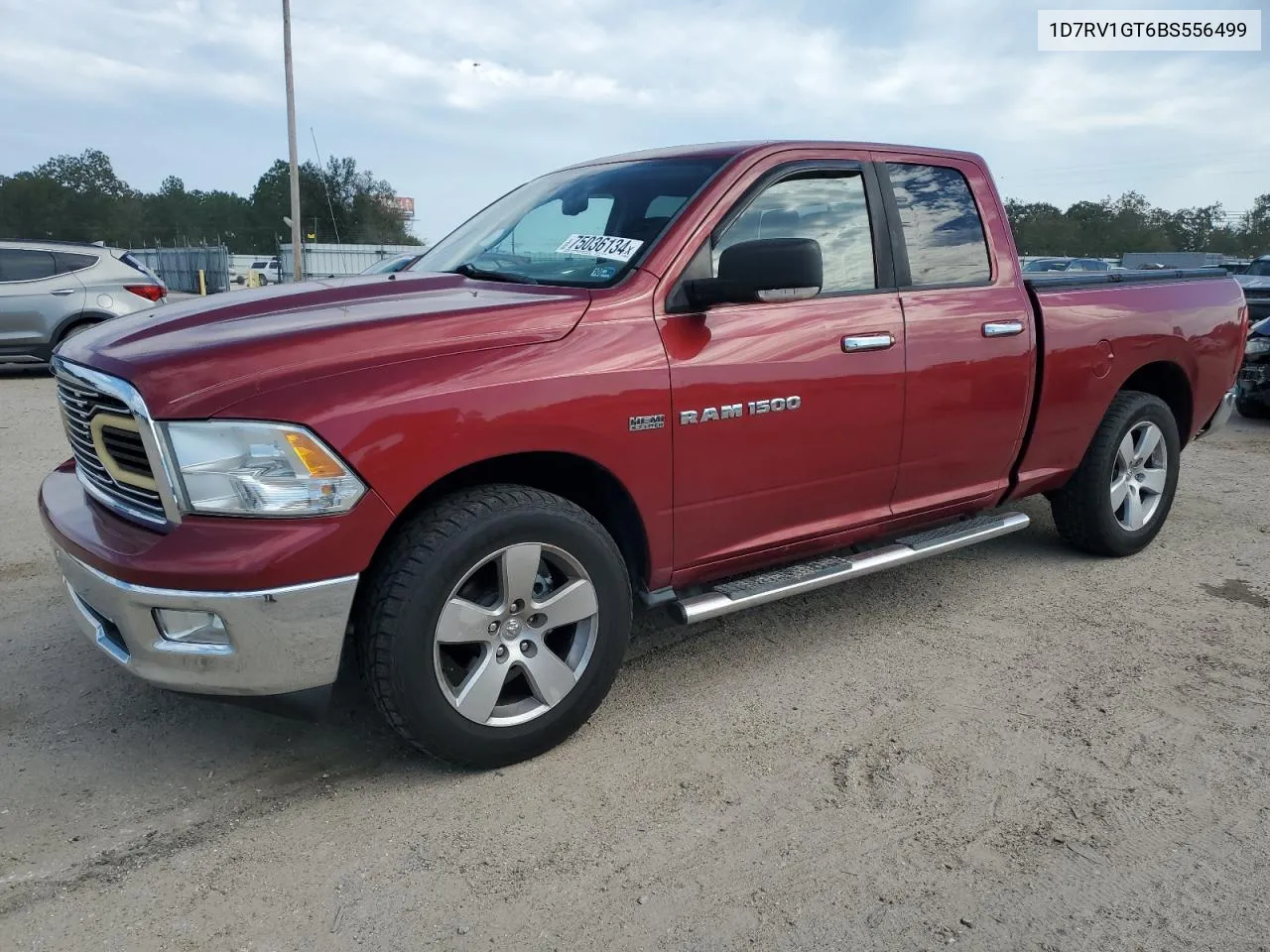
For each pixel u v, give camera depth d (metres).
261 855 2.46
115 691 3.31
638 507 2.98
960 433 3.84
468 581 2.76
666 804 2.70
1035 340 4.05
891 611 4.13
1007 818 2.64
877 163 3.67
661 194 3.30
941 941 2.18
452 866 2.42
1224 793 2.77
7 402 9.21
